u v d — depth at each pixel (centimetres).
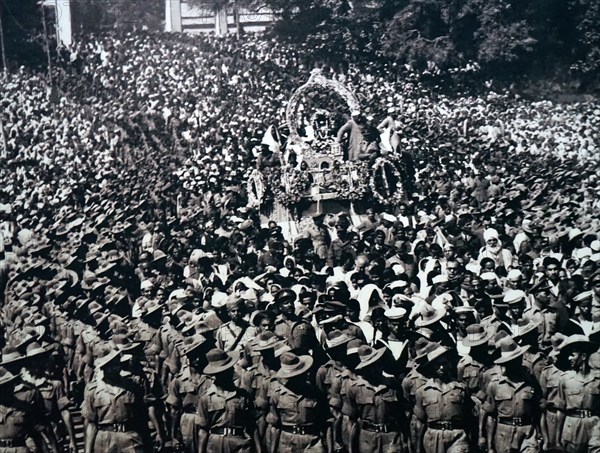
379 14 1630
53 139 1560
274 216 1525
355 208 1533
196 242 1450
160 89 1600
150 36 1617
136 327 1248
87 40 1600
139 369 1103
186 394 1109
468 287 1302
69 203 1514
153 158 1558
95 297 1315
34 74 1580
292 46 1622
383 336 1144
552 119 1645
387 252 1420
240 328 1202
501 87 1656
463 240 1486
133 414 1077
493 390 1083
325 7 1616
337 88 1603
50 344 1163
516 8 1658
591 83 1659
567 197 1588
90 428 1080
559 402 1159
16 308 1330
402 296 1202
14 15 1571
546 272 1395
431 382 1038
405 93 1619
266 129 1577
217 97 1602
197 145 1570
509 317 1245
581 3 1664
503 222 1510
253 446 1057
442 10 1634
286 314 1150
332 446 1070
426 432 1042
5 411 1097
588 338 1286
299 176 1536
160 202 1513
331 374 1073
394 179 1561
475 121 1622
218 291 1312
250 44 1625
